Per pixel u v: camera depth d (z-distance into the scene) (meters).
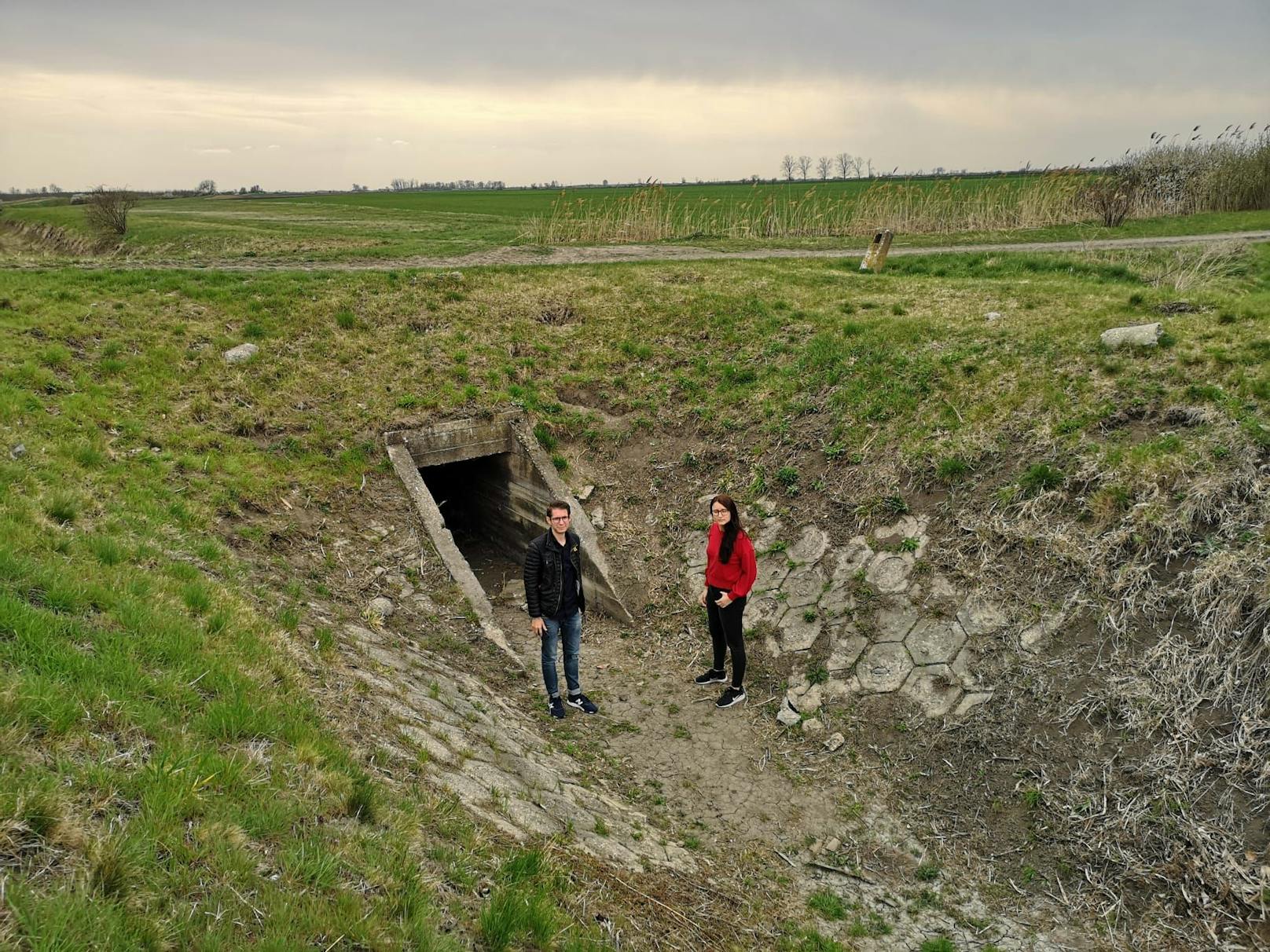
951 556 8.41
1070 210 29.09
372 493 10.64
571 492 11.68
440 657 8.31
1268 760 5.76
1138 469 7.88
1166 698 6.40
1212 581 6.76
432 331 14.20
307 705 5.43
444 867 4.39
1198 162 32.75
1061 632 7.25
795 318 14.39
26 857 3.20
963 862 6.21
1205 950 5.20
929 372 10.94
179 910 3.28
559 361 13.93
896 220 27.77
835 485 10.05
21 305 12.26
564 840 5.38
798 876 6.14
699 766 7.40
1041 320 11.96
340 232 32.44
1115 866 5.80
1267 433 7.68
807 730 7.75
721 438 11.87
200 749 4.32
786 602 9.17
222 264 18.34
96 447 9.09
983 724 7.07
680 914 5.16
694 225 28.97
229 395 11.36
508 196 95.25
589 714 8.08
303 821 4.19
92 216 35.47
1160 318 10.98
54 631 4.84
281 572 8.55
